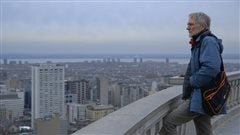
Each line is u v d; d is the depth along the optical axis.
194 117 4.71
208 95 4.30
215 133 7.77
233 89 10.26
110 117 4.10
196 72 4.32
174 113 4.76
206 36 4.34
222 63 4.36
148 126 4.46
